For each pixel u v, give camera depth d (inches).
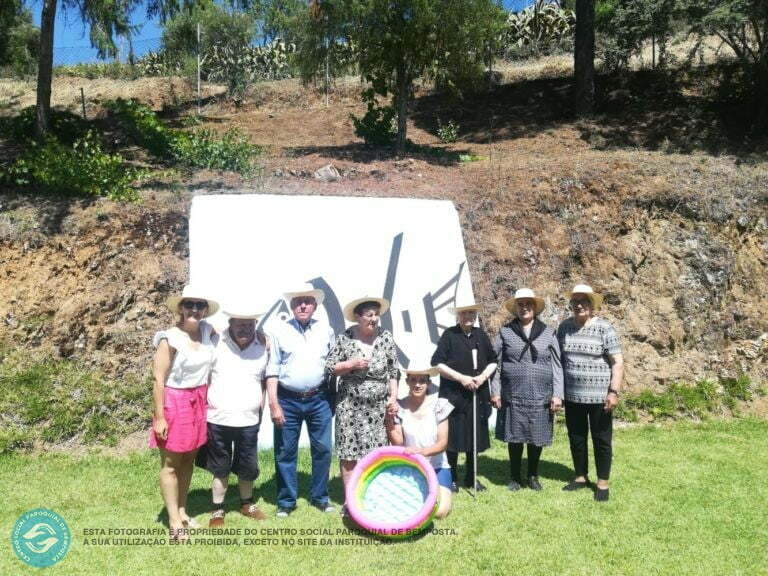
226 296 323.6
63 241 354.9
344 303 340.2
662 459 295.6
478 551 204.2
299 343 231.8
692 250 417.7
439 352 260.7
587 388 254.5
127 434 302.7
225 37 995.3
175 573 188.7
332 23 567.2
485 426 262.1
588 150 606.9
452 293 366.3
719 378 383.6
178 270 355.3
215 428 221.5
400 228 371.9
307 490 256.8
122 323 337.1
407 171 495.2
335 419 237.8
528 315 261.3
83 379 316.5
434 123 737.0
